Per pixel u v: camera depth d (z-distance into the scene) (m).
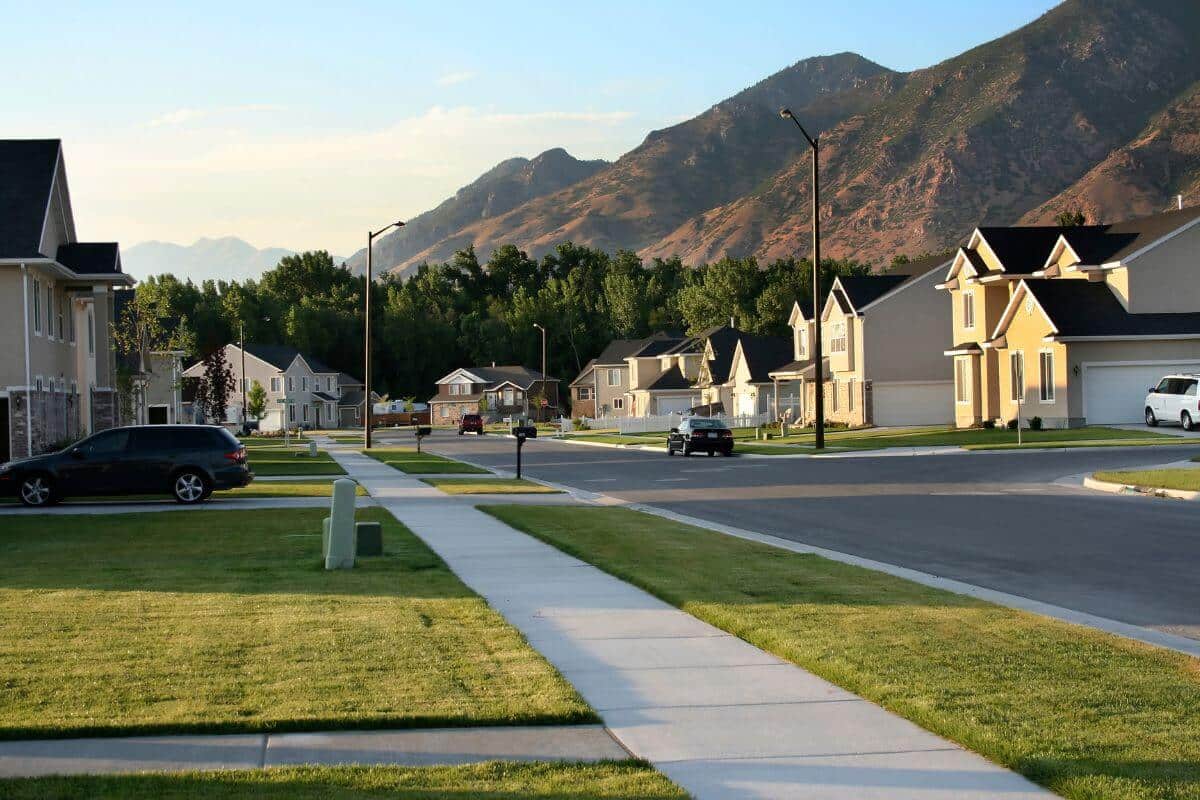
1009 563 15.27
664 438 67.12
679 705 8.25
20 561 15.86
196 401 91.88
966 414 55.00
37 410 34.28
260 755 7.15
